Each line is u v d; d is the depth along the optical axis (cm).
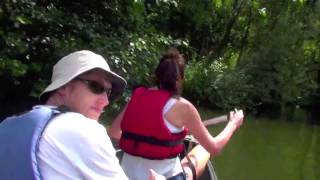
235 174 470
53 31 508
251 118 874
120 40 529
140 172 215
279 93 996
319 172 502
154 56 532
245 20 1066
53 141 129
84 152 129
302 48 1032
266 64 1002
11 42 448
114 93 159
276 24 1036
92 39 511
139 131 215
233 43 1072
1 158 130
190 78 905
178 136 217
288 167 515
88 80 146
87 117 146
